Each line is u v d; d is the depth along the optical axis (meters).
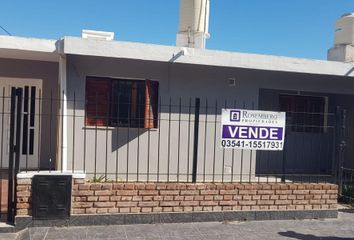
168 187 6.43
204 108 9.22
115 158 8.84
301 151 11.42
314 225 6.71
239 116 7.10
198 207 6.56
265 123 7.21
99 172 8.75
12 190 6.03
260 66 8.88
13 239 5.57
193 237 5.87
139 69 8.86
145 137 8.98
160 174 8.36
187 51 8.43
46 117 9.94
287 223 6.75
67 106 8.54
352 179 10.02
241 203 6.74
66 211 6.05
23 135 9.89
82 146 8.66
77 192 6.11
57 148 8.59
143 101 9.05
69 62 8.51
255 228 6.41
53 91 9.95
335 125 8.24
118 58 8.55
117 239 5.66
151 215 6.38
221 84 9.33
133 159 8.96
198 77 9.18
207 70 9.23
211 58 8.59
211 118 9.27
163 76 8.99
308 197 7.05
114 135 8.84
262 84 9.64
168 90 9.02
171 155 9.09
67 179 6.05
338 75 9.52
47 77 9.93
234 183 6.79
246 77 9.49
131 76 8.82
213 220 6.61
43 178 5.97
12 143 6.01
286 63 9.05
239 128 7.11
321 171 11.41
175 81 9.05
